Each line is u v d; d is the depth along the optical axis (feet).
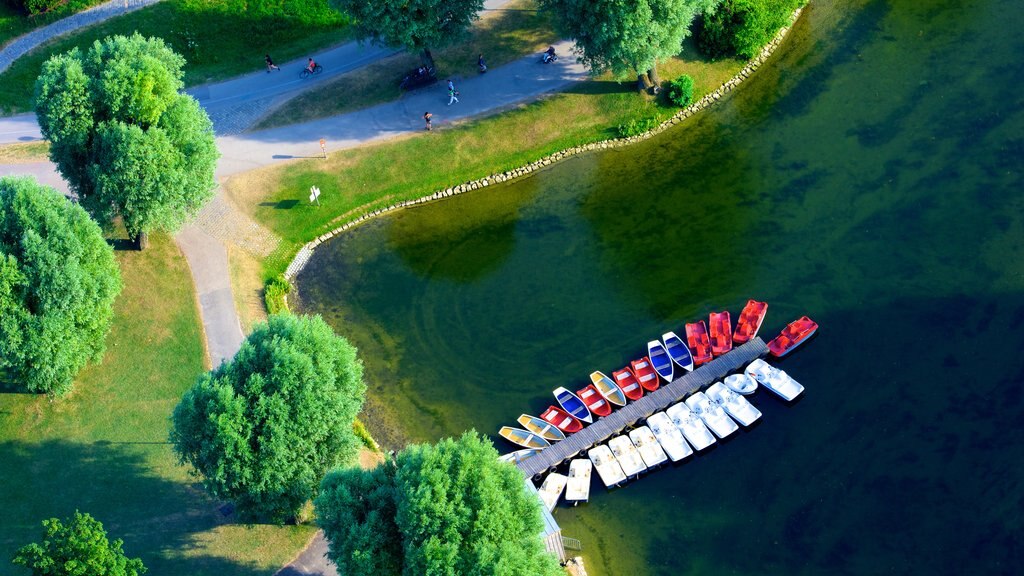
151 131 281.74
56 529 213.46
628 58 315.78
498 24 364.79
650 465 258.98
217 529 249.75
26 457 264.93
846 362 276.21
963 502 249.14
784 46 356.18
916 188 310.04
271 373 233.14
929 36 349.61
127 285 301.63
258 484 230.48
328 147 336.70
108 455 264.72
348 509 216.54
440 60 356.79
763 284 294.66
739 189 318.45
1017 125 320.29
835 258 297.53
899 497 251.60
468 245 315.99
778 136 330.75
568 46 354.74
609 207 319.68
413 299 304.50
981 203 303.27
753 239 305.73
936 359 273.75
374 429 276.41
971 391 266.98
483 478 214.28
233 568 242.58
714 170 324.39
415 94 348.38
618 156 332.39
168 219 293.64
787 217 309.42
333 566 242.58
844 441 262.26
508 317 297.12
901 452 258.78
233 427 226.99
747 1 340.80
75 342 265.75
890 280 290.56
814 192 313.94
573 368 283.59
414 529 209.46
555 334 291.79
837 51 350.84
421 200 327.47
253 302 302.45
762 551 246.47
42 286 257.75
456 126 337.72
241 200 325.21
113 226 305.53
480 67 350.84
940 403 265.95
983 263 289.94
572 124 337.31
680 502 255.50
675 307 293.23
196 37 371.56
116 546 219.61
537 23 363.15
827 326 283.38
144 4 377.91
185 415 231.91
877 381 271.69
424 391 283.38
